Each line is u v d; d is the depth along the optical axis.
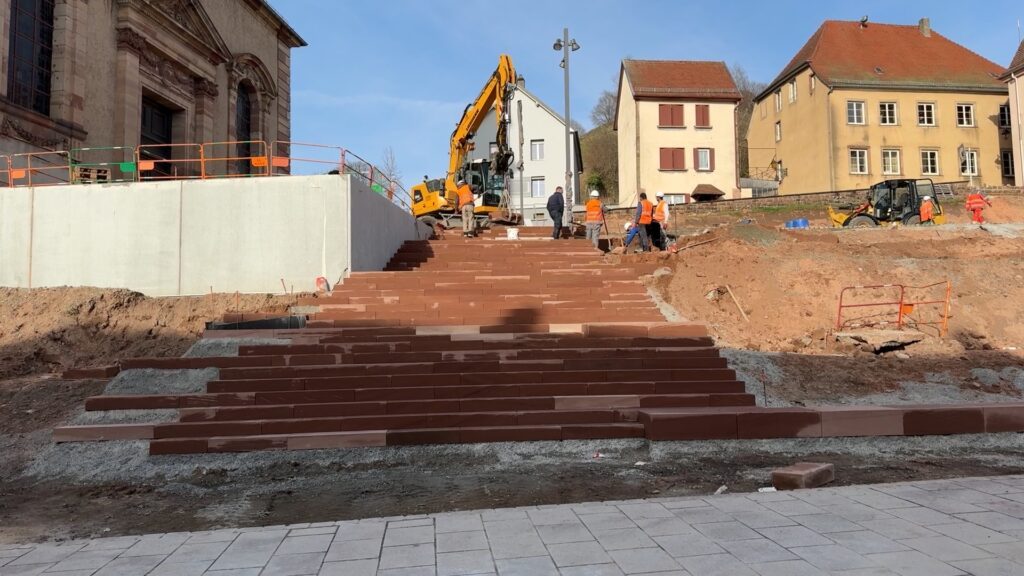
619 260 13.90
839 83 36.47
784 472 5.86
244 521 5.51
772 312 11.52
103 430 7.42
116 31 19.09
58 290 11.49
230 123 24.77
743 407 8.05
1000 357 9.76
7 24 15.66
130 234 12.12
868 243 15.02
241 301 11.19
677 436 7.39
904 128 36.75
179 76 21.94
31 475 6.93
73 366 9.48
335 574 3.88
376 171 15.22
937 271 12.87
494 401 7.95
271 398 7.96
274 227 12.03
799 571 3.68
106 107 18.66
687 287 12.35
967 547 4.01
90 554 4.39
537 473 6.73
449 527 4.72
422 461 7.22
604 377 8.51
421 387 8.15
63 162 16.86
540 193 42.72
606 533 4.48
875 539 4.20
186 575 3.95
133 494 6.43
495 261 14.12
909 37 40.41
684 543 4.22
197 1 21.88
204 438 7.31
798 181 39.75
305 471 7.03
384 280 11.68
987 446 7.64
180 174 21.94
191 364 8.73
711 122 39.72
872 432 7.59
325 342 9.38
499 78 20.47
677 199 39.19
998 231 16.00
